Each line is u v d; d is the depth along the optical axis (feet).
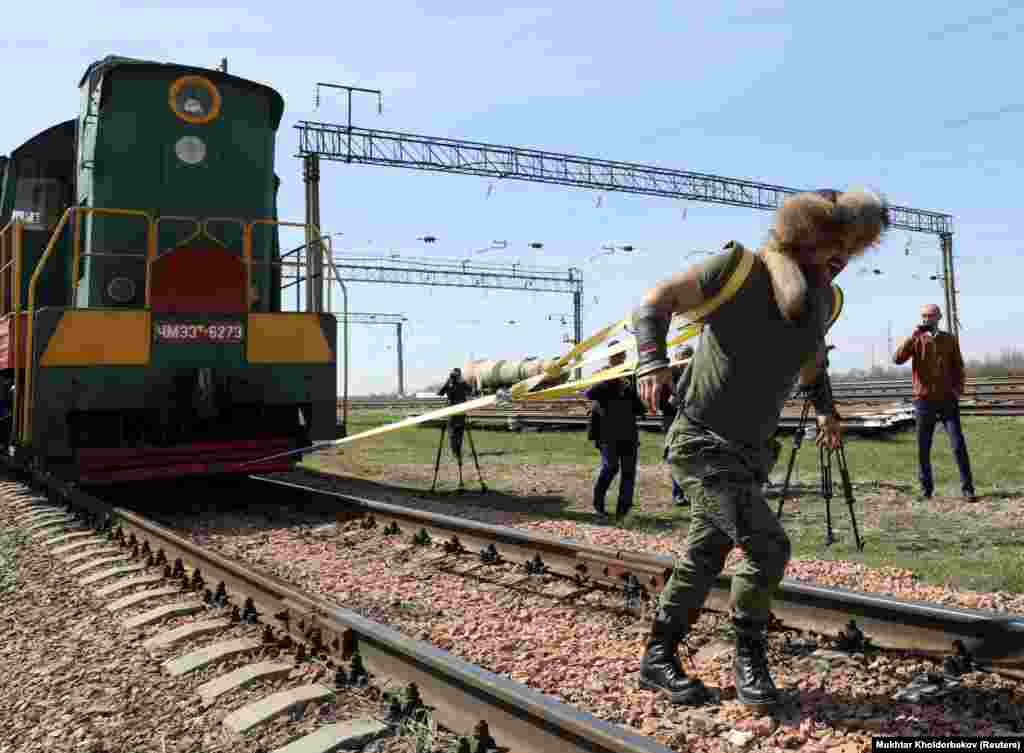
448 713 10.25
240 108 32.50
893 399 65.21
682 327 10.53
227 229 31.83
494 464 45.62
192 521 26.37
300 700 10.68
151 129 30.66
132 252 30.17
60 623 15.24
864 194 9.29
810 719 9.89
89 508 24.44
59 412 26.50
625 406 26.61
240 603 15.47
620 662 12.14
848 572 17.43
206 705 11.07
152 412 29.27
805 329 9.44
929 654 11.66
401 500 31.14
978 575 16.89
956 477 33.83
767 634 13.15
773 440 10.39
